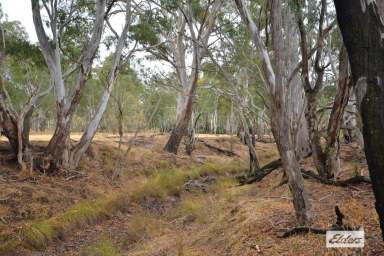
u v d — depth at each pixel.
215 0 16.75
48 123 47.53
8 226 8.52
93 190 12.52
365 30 3.21
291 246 5.25
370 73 3.21
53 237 8.56
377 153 3.22
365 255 4.44
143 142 22.59
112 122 28.41
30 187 10.89
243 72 17.44
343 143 19.17
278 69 5.77
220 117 54.38
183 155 22.78
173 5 14.63
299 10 7.69
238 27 13.99
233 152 25.75
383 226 3.35
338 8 3.36
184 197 13.27
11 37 16.17
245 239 6.14
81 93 13.38
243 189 11.77
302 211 5.93
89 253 7.72
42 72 20.70
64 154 13.37
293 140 8.88
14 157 12.66
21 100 21.28
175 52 22.59
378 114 3.19
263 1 10.37
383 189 3.24
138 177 16.22
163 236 8.48
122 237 8.88
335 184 8.65
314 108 8.88
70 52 16.41
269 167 12.59
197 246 7.04
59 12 14.04
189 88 21.78
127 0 14.63
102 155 16.77
